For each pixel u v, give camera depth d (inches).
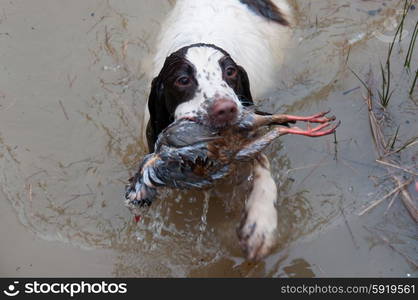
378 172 70.1
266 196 64.2
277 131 60.9
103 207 70.4
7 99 78.1
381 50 79.4
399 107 74.6
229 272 65.4
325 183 69.7
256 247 62.4
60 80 79.5
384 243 65.8
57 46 82.2
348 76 77.4
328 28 81.6
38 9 85.4
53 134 75.5
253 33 77.7
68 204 70.7
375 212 67.6
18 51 81.8
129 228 68.9
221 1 79.0
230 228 67.8
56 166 73.2
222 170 61.0
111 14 84.5
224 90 63.1
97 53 81.3
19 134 75.5
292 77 77.7
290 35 81.0
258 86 75.4
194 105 63.4
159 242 67.9
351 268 64.7
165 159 59.7
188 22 77.2
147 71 78.9
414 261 64.7
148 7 84.4
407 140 72.1
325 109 74.9
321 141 72.4
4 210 70.2
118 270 66.3
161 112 67.7
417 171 69.9
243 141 61.0
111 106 77.1
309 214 67.8
